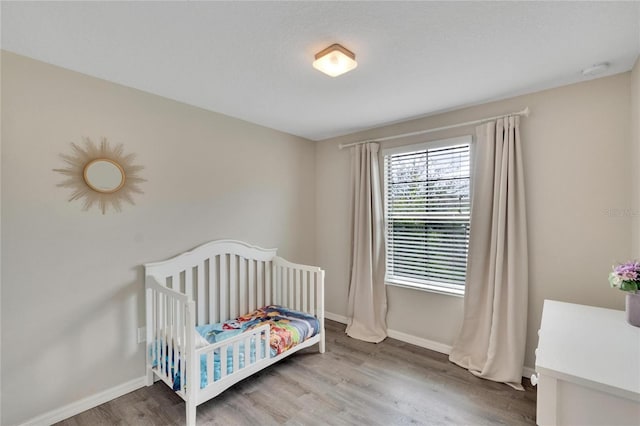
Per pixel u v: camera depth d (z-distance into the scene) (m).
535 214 2.38
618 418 1.03
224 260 2.88
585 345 1.34
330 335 3.32
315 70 2.03
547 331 1.53
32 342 1.85
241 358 2.25
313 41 1.68
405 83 2.24
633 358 1.21
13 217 1.79
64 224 1.97
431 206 3.00
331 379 2.41
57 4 1.35
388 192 3.33
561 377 1.10
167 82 2.21
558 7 1.39
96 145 2.11
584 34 1.61
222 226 2.91
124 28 1.55
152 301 2.33
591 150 2.17
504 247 2.42
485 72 2.06
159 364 2.22
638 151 1.88
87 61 1.89
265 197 3.34
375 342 3.12
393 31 1.58
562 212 2.28
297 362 2.69
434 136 2.95
